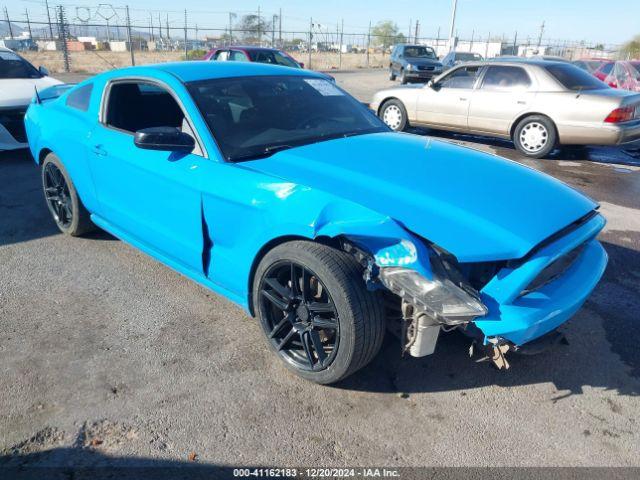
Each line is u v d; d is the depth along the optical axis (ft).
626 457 7.72
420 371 9.47
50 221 16.61
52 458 7.44
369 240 7.68
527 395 8.98
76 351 9.84
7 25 102.78
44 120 14.70
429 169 9.35
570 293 8.23
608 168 25.22
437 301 7.16
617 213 18.44
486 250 7.36
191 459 7.48
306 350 8.78
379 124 12.61
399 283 7.40
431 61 71.51
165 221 10.87
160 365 9.48
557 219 8.18
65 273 13.03
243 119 10.68
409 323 8.04
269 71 12.59
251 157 9.90
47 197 15.53
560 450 7.82
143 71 11.87
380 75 90.38
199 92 10.77
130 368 9.39
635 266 14.05
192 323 10.85
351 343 8.01
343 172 9.09
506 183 9.09
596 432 8.20
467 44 149.69
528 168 10.44
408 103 31.73
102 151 12.05
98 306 11.47
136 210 11.66
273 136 10.59
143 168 10.83
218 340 10.28
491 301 7.45
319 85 12.98
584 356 10.09
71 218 14.96
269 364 9.59
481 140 31.76
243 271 9.39
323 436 7.95
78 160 13.19
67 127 13.52
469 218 7.89
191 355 9.79
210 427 8.07
